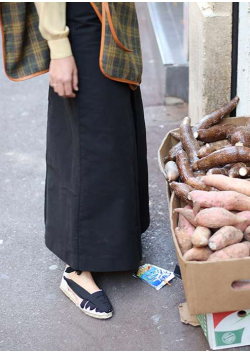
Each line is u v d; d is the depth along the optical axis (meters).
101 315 2.24
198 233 1.93
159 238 2.73
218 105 2.97
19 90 4.88
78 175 2.16
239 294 1.84
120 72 2.05
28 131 4.08
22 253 2.70
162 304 2.31
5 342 2.17
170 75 4.28
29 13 2.05
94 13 1.98
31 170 3.53
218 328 1.98
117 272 2.50
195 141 2.52
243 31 2.74
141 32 6.07
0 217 3.02
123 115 2.12
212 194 2.05
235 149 2.28
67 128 2.17
